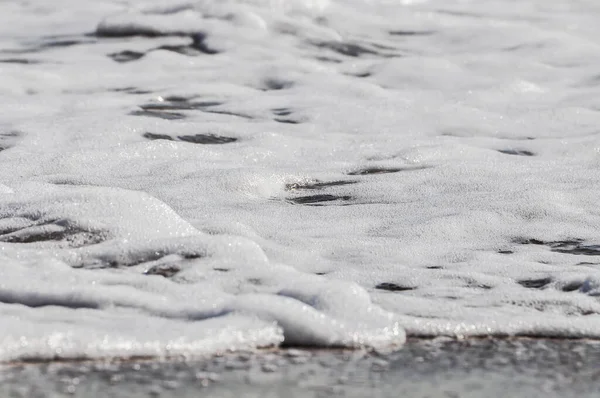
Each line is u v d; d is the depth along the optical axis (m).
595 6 26.66
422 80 17.72
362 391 4.91
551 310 6.83
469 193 10.31
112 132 12.76
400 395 4.87
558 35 21.67
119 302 6.24
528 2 26.91
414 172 11.23
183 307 6.18
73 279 6.65
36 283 6.42
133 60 18.62
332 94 16.11
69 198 8.14
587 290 7.32
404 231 9.09
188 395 4.73
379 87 16.66
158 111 14.61
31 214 8.02
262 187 10.57
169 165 11.20
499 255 8.41
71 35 20.77
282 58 19.11
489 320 6.44
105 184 10.48
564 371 5.46
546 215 9.61
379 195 10.39
